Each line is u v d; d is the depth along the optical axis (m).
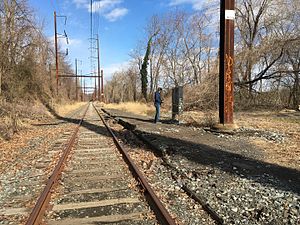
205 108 21.91
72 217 4.81
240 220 4.61
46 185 6.01
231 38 12.46
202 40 42.56
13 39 26.20
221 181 6.40
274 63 25.27
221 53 12.77
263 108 26.03
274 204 5.14
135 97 72.00
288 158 8.20
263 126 15.16
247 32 30.62
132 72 72.88
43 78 37.38
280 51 24.47
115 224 4.55
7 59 25.77
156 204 5.00
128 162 8.21
